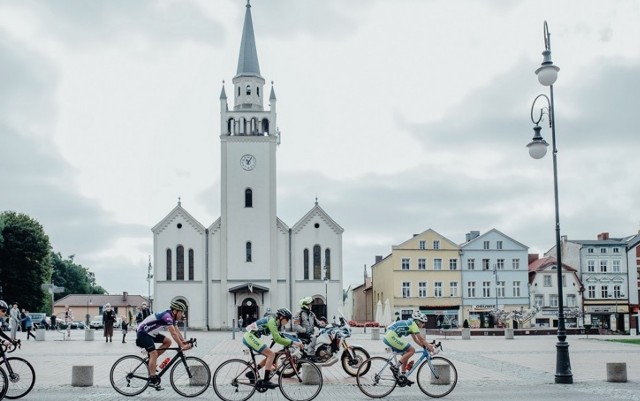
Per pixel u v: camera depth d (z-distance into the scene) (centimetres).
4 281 9075
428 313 9506
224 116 8438
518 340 5325
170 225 8300
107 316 4800
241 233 8319
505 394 1994
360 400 1898
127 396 1922
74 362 3116
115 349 4025
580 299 9725
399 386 1967
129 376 1925
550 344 4675
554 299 9706
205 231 8300
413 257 9556
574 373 2616
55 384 2234
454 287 9575
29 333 5272
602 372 2655
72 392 2028
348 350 2447
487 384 2270
